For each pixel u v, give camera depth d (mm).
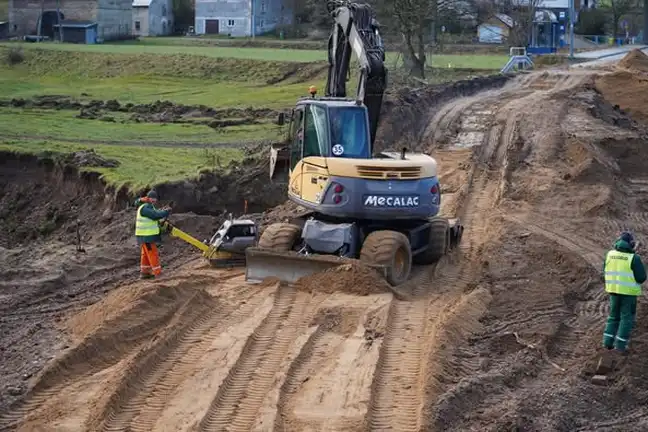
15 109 52188
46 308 19062
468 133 39062
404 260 19828
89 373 15055
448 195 29516
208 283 19688
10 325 17750
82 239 28391
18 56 79938
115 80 73000
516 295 19312
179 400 13641
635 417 13984
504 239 23781
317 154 20109
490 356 15961
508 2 93562
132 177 32812
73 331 17250
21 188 36062
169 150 39188
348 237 19531
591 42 107938
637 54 62656
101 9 102938
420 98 43281
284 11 116000
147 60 76125
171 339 15859
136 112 52188
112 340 15961
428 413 13234
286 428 12875
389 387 14414
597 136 37156
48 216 33625
